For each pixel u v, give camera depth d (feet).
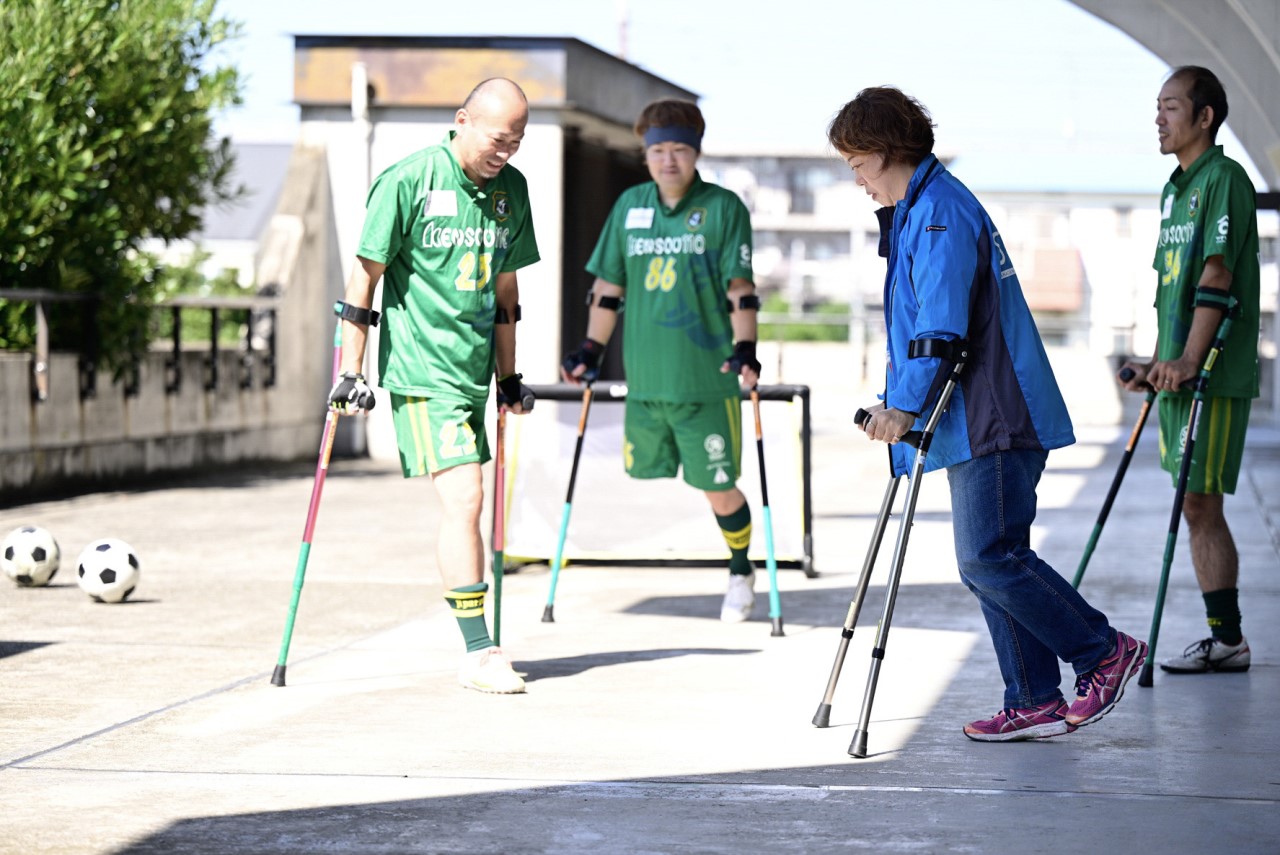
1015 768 14.29
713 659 19.77
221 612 23.29
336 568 27.99
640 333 22.76
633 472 23.59
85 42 39.37
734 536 22.93
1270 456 55.16
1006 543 14.80
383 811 12.82
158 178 42.65
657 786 13.61
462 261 17.48
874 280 242.58
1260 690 17.90
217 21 43.50
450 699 17.26
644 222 22.75
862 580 15.71
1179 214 19.04
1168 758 14.69
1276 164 37.47
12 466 38.06
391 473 48.32
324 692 17.65
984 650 20.34
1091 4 37.96
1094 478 46.52
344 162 53.52
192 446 46.39
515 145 17.38
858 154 14.80
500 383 19.27
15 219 38.75
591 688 17.90
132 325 42.52
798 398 28.12
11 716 16.37
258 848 11.83
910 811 12.86
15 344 41.63
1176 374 18.26
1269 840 12.05
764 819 12.62
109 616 22.85
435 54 52.13
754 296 22.36
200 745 15.10
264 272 52.08
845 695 17.53
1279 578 26.81
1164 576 18.21
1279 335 78.48
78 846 11.85
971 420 14.56
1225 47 35.81
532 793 13.38
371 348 54.24
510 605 24.48
